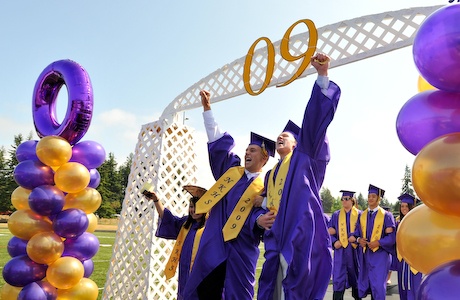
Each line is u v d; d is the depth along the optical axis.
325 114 3.29
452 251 1.97
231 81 6.44
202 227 4.96
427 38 2.07
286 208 3.38
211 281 4.17
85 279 5.03
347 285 9.38
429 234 2.04
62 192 4.98
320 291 3.28
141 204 7.08
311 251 3.24
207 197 4.31
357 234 9.05
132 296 6.71
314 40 5.18
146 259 6.65
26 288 4.67
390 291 10.59
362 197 62.75
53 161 4.89
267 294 3.32
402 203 8.21
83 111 5.09
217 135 4.62
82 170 4.96
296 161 3.46
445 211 1.97
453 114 2.13
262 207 4.04
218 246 4.14
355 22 5.09
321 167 3.55
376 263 8.27
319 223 3.35
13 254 4.96
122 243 7.20
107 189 63.22
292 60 5.40
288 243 3.28
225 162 4.58
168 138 7.12
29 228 4.78
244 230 4.07
